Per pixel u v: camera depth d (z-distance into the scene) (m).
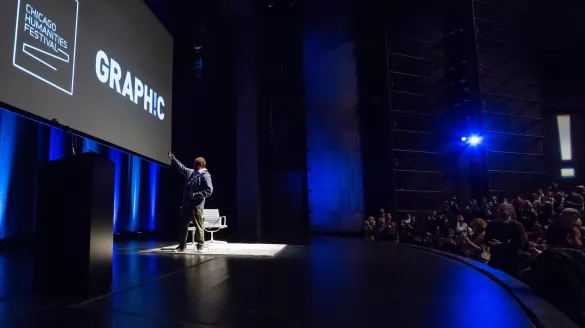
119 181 9.49
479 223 5.98
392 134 11.83
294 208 11.64
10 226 6.22
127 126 6.08
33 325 1.84
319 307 2.26
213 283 2.95
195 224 5.22
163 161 7.65
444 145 12.52
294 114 12.01
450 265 4.14
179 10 9.39
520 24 13.14
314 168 11.85
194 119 11.24
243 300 2.41
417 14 12.55
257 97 11.44
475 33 12.28
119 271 3.48
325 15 12.27
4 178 6.12
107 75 5.46
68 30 4.55
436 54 12.73
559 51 13.38
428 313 2.14
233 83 11.25
